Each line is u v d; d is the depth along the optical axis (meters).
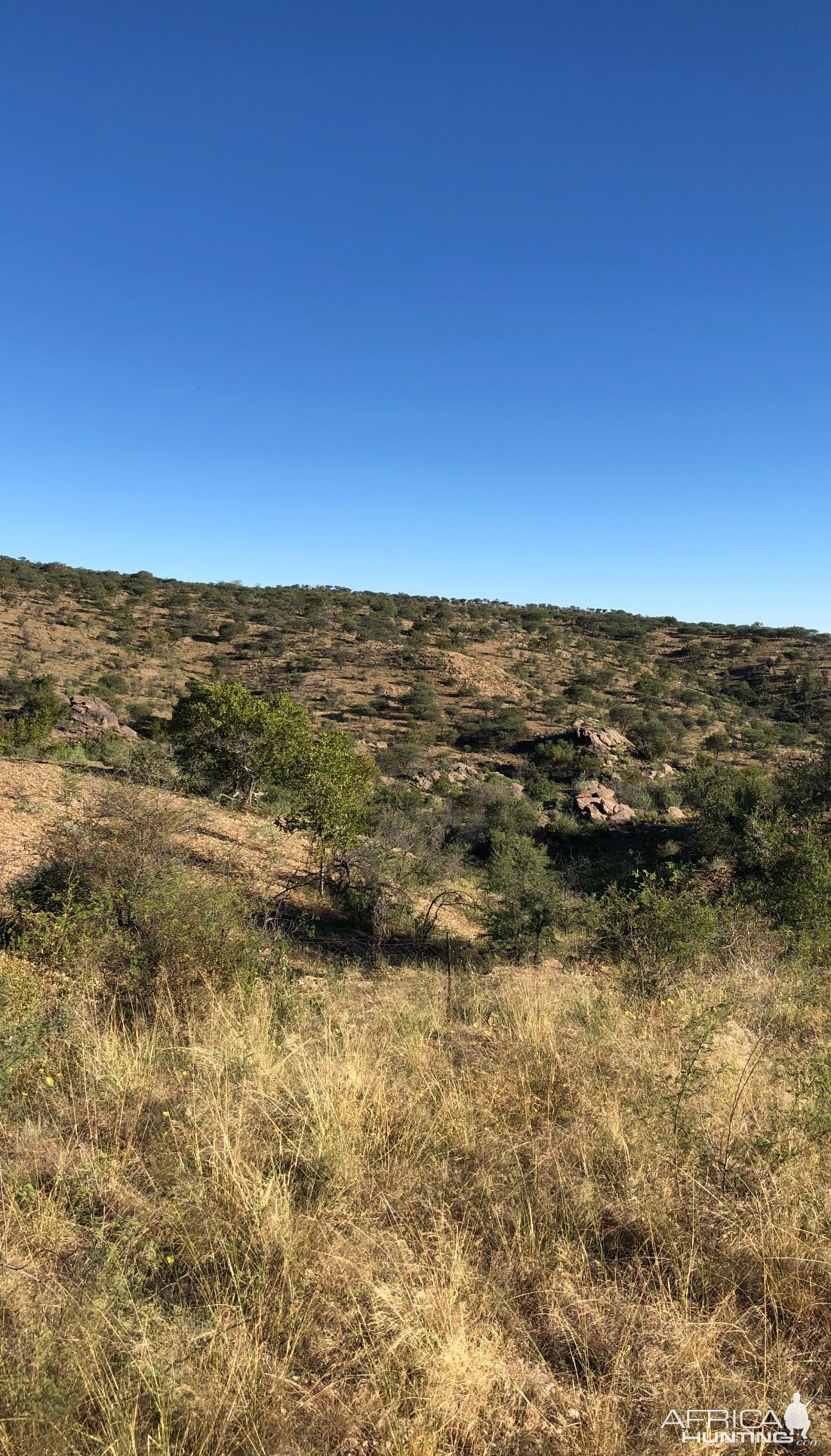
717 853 17.16
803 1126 3.74
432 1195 3.28
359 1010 5.89
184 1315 2.52
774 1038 5.64
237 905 7.51
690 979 6.84
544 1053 4.83
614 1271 2.89
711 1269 2.88
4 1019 4.40
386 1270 2.76
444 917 12.07
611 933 8.31
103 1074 4.19
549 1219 3.12
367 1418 2.18
